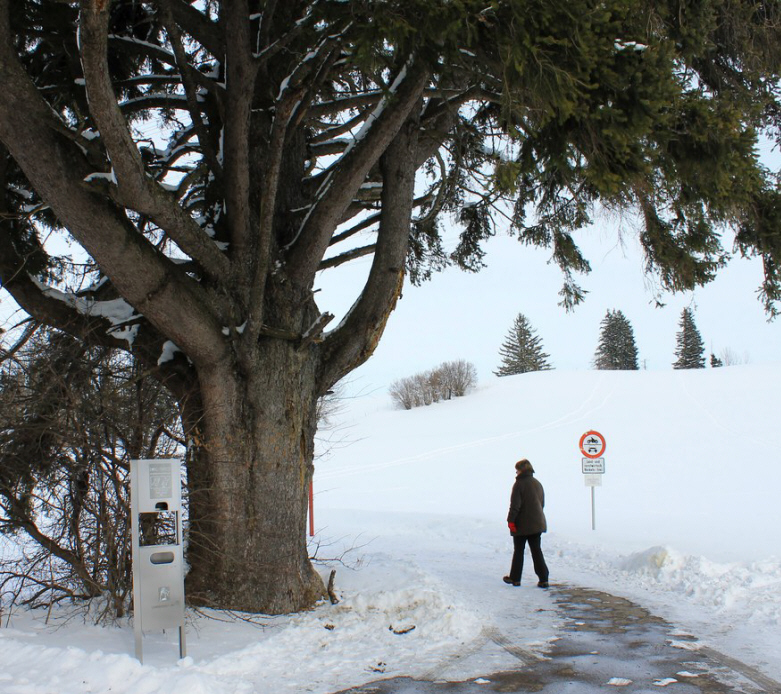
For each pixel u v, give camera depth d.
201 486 7.27
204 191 8.80
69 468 6.58
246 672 5.62
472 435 50.41
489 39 5.77
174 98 8.47
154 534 7.11
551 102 5.73
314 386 7.94
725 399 56.69
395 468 37.06
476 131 10.13
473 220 11.32
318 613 7.24
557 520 17.39
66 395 6.64
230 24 6.62
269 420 7.34
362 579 8.25
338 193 7.45
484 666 5.77
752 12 7.36
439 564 11.82
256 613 7.10
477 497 26.06
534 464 35.12
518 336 120.44
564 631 6.91
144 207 5.96
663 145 6.76
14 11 7.13
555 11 5.41
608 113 5.91
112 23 8.79
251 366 7.22
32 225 8.73
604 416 53.78
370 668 5.76
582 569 10.99
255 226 7.71
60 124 5.59
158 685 4.91
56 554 6.60
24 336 7.20
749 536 13.42
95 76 4.95
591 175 6.39
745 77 7.97
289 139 7.62
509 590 9.25
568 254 10.73
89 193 5.82
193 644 6.12
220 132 8.21
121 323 7.21
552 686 5.23
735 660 5.82
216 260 7.12
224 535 7.18
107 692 4.82
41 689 4.72
